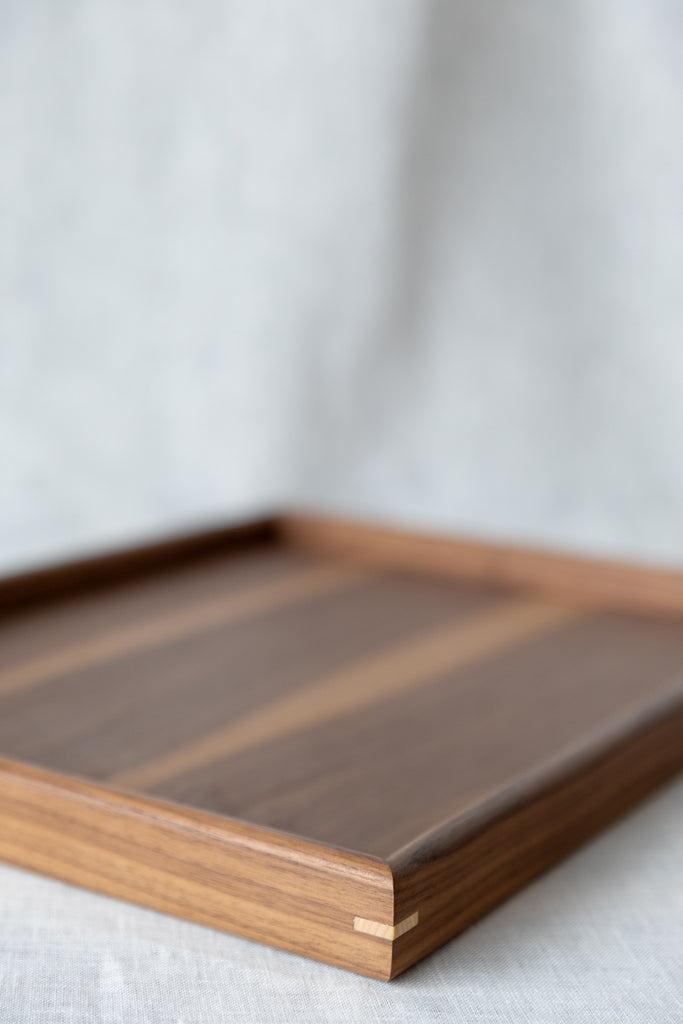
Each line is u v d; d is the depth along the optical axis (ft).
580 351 7.39
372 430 7.84
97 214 7.90
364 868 2.72
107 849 3.02
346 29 7.51
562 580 5.16
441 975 2.78
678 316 7.16
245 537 5.82
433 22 7.36
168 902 2.96
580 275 7.33
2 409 8.01
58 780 3.11
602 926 3.02
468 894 2.95
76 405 8.04
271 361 7.95
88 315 7.99
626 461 7.40
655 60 7.00
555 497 7.57
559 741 3.58
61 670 4.09
